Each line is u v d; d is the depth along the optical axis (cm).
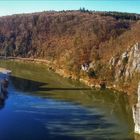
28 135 7225
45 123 8044
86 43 16425
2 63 18850
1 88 10950
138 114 7444
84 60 14875
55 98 10612
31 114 8719
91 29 18212
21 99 10281
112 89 12281
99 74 13488
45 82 13250
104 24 18250
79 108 9512
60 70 15912
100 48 15238
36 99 10362
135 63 12419
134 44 13125
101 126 7988
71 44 18575
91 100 10544
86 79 13575
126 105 10012
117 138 7219
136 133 7506
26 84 12669
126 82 12250
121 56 13250
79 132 7531
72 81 13750
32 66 18075
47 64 18775
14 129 7550
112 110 9400
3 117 8388
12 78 13800
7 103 9725
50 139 7050
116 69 13050
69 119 8438
